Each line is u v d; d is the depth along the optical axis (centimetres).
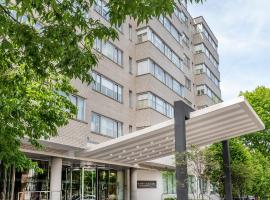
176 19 3856
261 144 3975
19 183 1723
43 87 977
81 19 650
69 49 637
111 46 2753
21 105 857
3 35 647
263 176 2739
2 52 675
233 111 1516
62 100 1002
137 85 2995
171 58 3541
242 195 2420
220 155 2088
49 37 633
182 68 3803
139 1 558
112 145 1805
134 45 3084
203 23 4719
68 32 634
